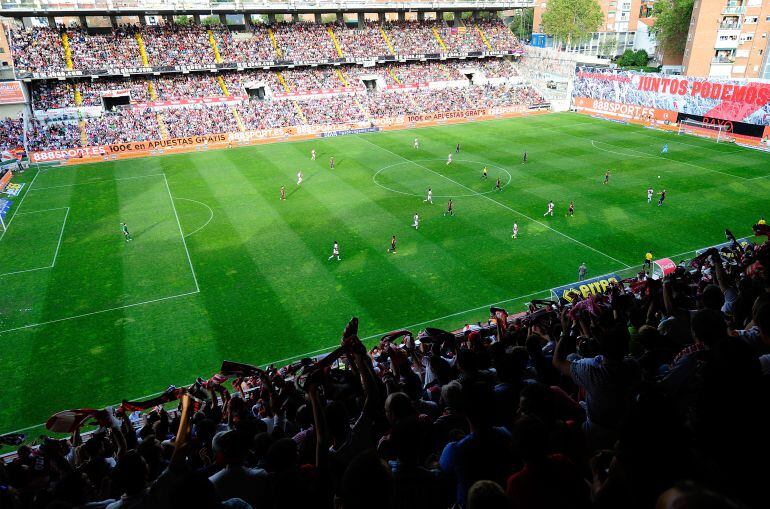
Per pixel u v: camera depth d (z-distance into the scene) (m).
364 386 7.84
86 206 53.97
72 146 71.25
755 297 10.84
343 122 85.88
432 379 12.47
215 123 80.00
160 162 69.81
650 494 4.61
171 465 6.77
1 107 74.06
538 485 5.18
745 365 5.46
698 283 18.67
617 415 7.27
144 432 14.16
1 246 44.84
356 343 7.68
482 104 96.38
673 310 11.55
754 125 71.88
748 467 4.84
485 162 66.56
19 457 12.55
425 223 47.75
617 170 61.91
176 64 84.00
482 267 39.47
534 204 51.81
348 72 96.31
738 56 99.94
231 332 32.28
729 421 5.11
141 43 84.25
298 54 91.81
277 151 74.31
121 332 32.44
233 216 50.41
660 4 112.50
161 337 31.94
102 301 35.91
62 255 42.94
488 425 6.05
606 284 33.31
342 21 99.81
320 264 40.47
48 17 80.62
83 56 79.69
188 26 89.19
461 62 105.38
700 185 55.97
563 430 6.70
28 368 29.33
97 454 12.70
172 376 28.58
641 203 51.41
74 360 29.94
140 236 46.28
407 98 94.12
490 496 4.29
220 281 38.25
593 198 53.06
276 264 40.59
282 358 29.92
